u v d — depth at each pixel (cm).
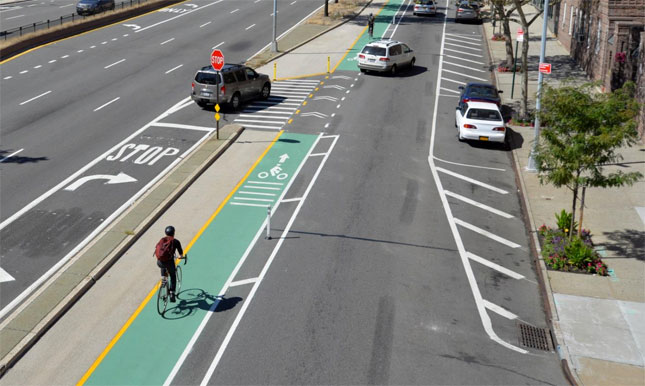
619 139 1627
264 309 1480
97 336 1373
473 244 1853
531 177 2375
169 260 1439
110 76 3688
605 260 1753
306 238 1847
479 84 3102
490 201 2175
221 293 1549
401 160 2534
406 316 1470
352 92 3541
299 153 2584
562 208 2097
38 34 4369
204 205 2078
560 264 1705
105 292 1552
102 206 2047
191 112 3102
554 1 3512
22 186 2180
